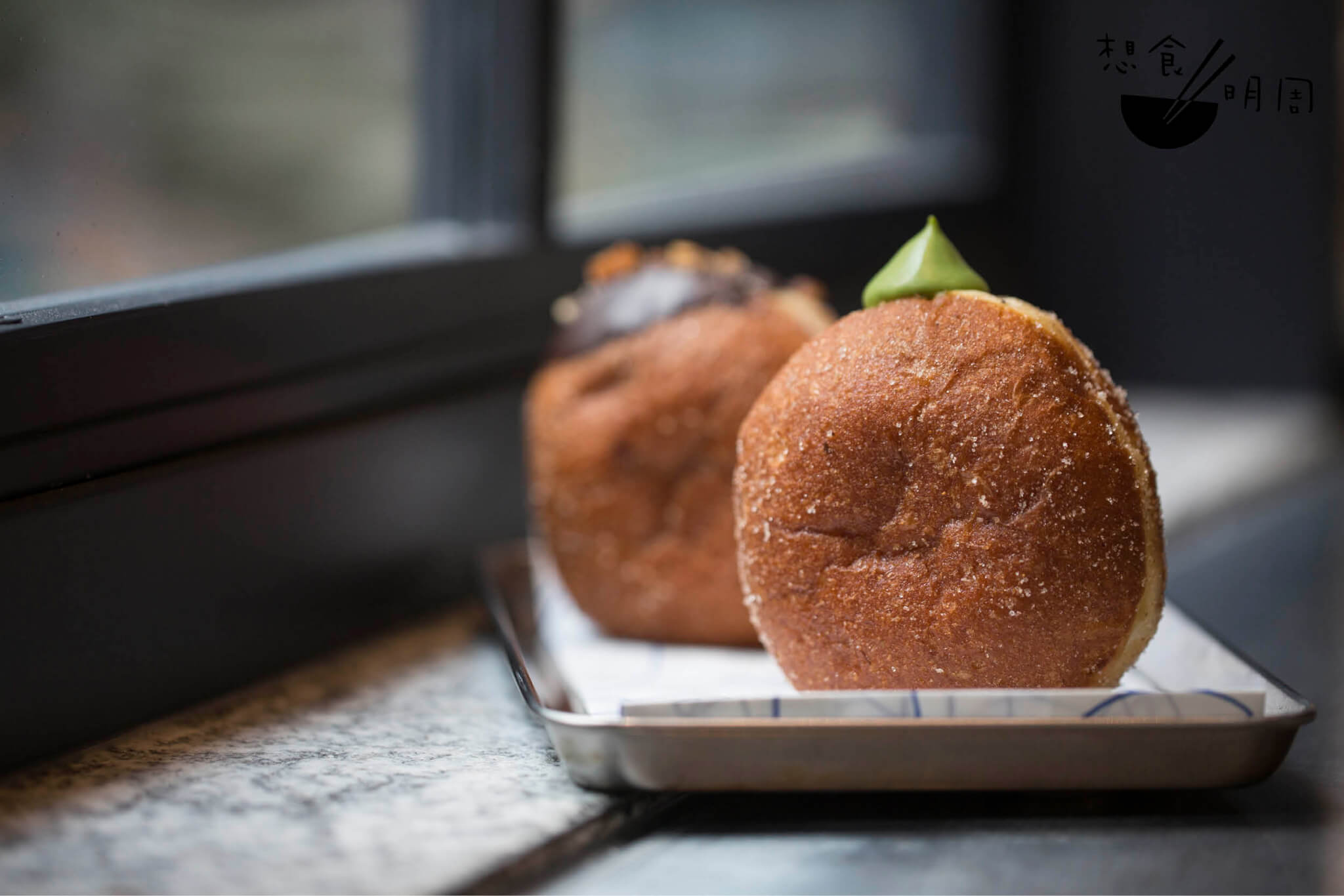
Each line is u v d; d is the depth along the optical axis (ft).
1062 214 3.03
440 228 2.03
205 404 1.61
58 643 1.49
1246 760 1.34
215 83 1.75
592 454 1.67
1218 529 2.20
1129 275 3.03
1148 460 1.41
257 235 1.82
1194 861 1.32
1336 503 2.35
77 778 1.44
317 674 1.69
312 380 1.73
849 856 1.33
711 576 1.66
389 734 1.53
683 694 1.56
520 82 1.97
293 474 1.69
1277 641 1.77
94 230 1.63
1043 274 3.07
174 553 1.58
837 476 1.41
